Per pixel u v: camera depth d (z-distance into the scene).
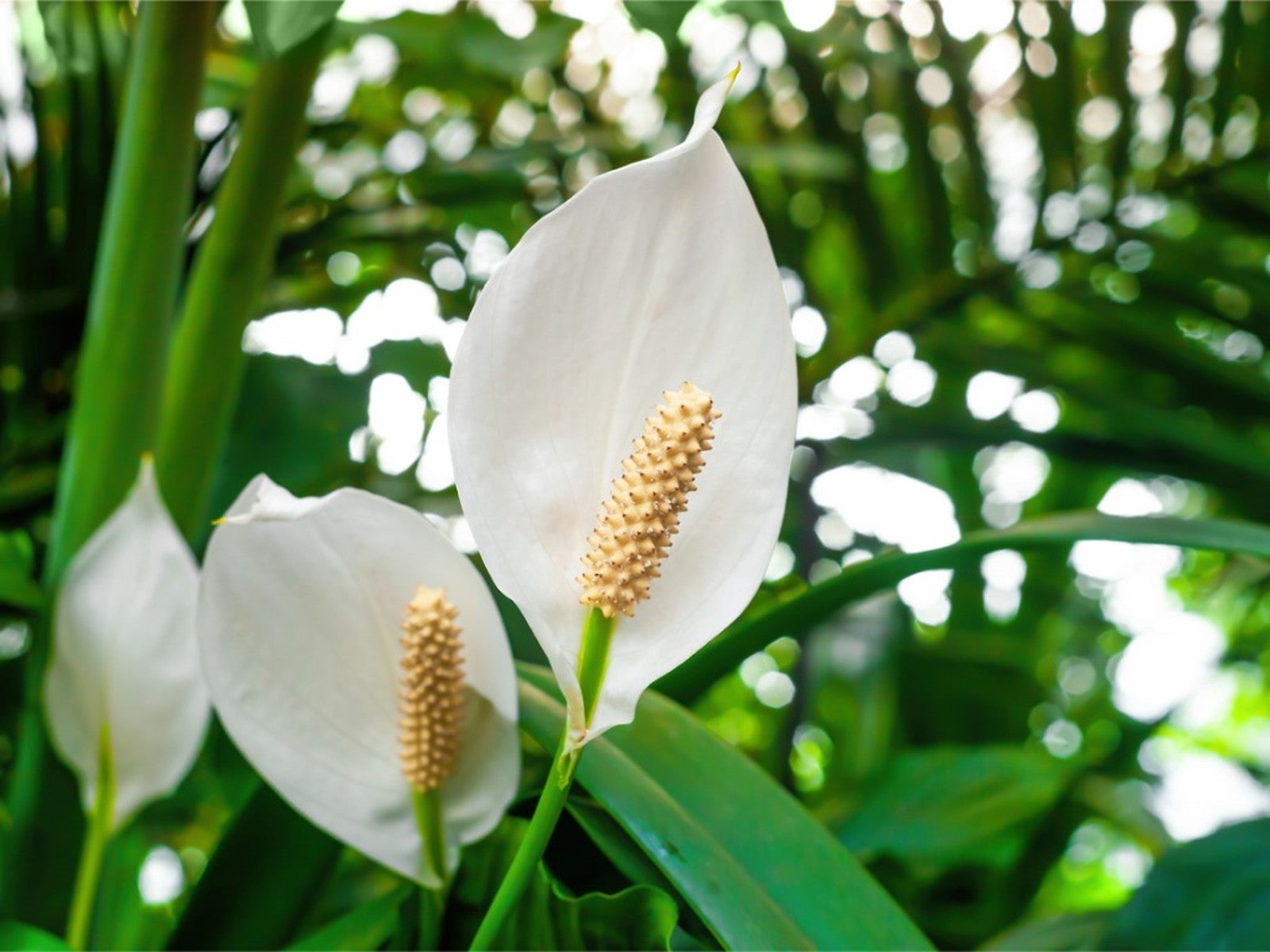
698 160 0.40
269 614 0.46
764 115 1.00
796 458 0.99
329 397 0.79
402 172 0.95
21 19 0.84
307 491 0.75
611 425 0.41
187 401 0.61
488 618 0.46
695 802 0.45
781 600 0.53
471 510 0.39
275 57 0.59
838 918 0.42
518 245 0.40
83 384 0.60
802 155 0.90
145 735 0.53
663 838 0.43
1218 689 1.92
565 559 0.40
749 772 0.47
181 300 0.83
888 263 0.98
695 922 0.49
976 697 1.10
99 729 0.53
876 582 0.52
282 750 0.45
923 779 0.82
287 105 0.62
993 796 0.79
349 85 1.03
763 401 0.41
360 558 0.46
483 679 0.46
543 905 0.46
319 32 0.61
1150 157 0.96
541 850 0.40
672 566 0.40
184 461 0.61
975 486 1.22
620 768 0.46
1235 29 0.93
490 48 0.90
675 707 0.49
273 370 0.79
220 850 0.51
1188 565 1.37
